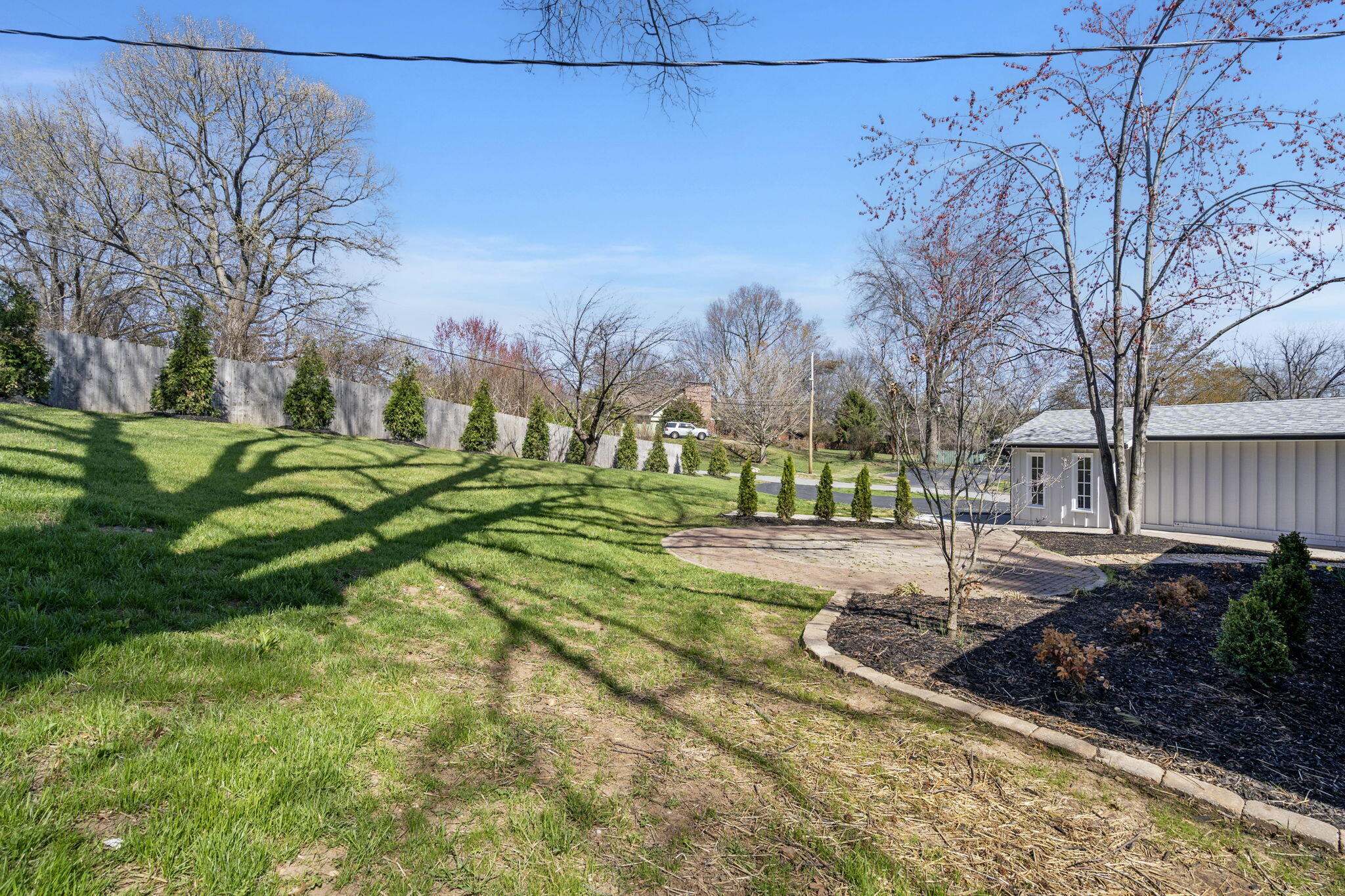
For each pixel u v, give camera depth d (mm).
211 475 8328
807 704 4133
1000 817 2932
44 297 22750
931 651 5207
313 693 3453
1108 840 2791
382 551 6500
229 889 2066
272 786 2570
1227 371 34344
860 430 44312
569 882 2305
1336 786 3232
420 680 3863
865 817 2883
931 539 12242
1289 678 4586
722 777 3166
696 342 45625
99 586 4203
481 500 10609
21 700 2834
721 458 30234
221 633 3980
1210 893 2465
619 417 23734
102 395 12773
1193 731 3828
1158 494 14047
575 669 4391
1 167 20828
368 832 2436
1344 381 37625
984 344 6270
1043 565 9523
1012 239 12078
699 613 6090
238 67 23797
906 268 24719
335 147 25984
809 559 9609
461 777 2932
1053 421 16656
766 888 2377
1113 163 11875
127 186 23281
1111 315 12430
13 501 5395
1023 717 4004
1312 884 2529
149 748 2707
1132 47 4484
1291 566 5195
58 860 2023
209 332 13977
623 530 10672
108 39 4594
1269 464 12602
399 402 17516
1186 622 5969
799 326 51188
